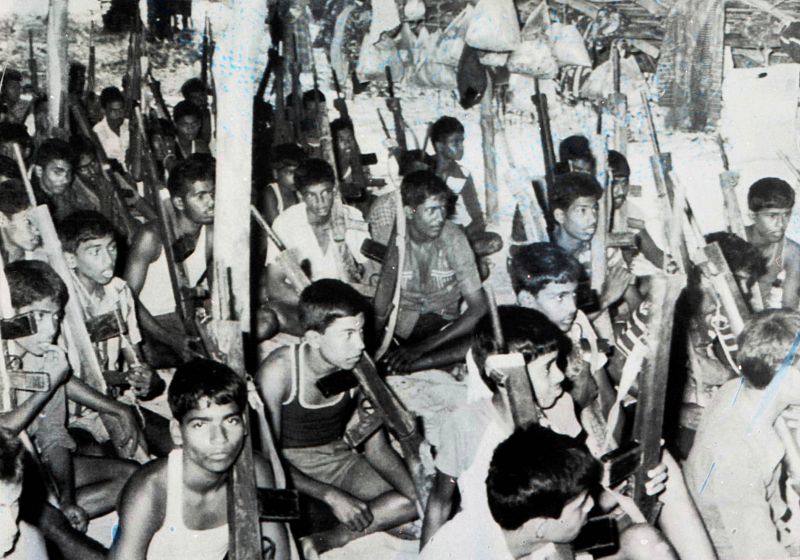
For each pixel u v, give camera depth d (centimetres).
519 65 621
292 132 591
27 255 392
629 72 642
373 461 345
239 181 337
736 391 343
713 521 333
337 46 636
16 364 336
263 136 597
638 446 294
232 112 338
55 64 553
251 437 292
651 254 490
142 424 374
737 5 633
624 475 292
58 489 327
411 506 335
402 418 324
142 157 459
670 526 304
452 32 631
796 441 341
